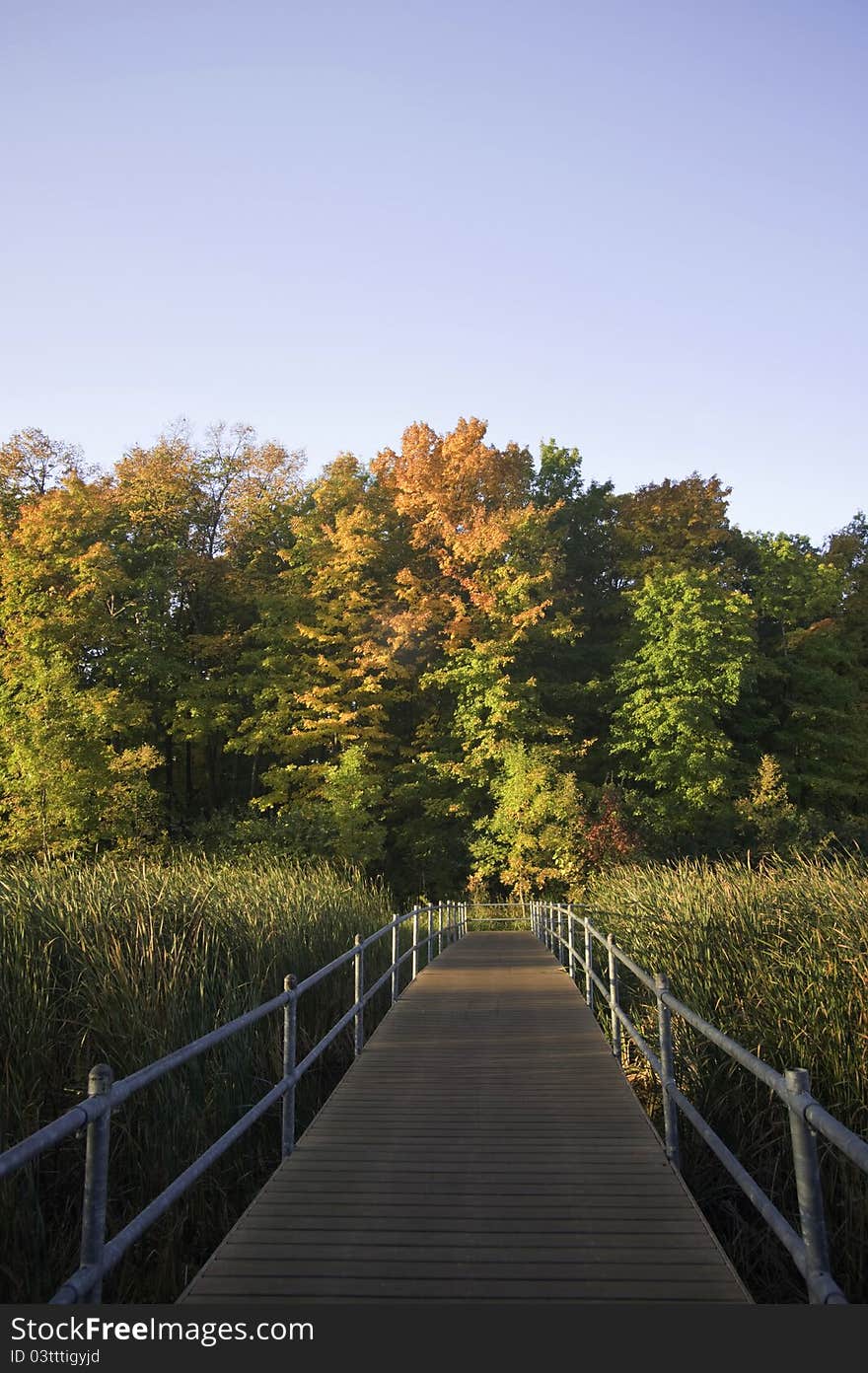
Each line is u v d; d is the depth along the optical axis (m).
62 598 33.09
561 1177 5.70
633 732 37.75
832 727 40.97
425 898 34.06
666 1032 6.00
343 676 38.41
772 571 43.12
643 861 30.28
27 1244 5.20
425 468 42.69
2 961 7.55
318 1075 9.18
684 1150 6.90
